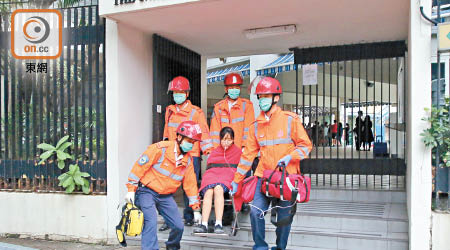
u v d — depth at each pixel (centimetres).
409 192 414
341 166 604
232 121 510
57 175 541
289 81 1157
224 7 468
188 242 470
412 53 377
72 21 543
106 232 514
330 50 646
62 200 532
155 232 379
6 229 554
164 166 382
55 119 546
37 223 542
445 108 380
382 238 427
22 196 548
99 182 527
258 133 403
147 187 387
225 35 600
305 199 373
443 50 368
